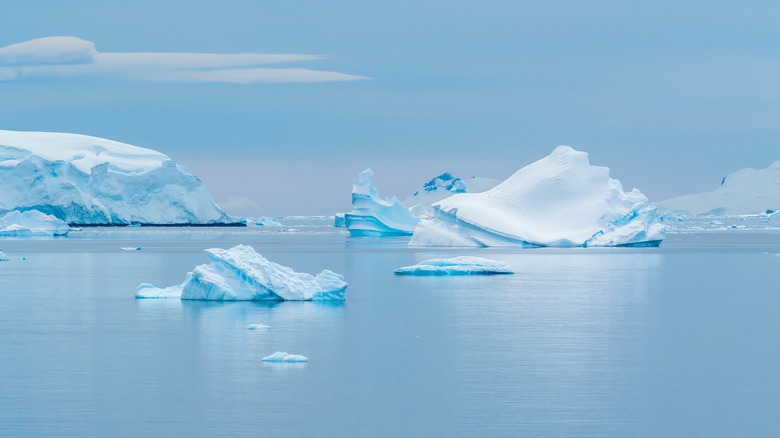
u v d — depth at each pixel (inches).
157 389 3902.6
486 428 3346.5
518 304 6894.7
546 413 3538.4
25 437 3248.0
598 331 5492.1
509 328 5605.3
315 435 3262.8
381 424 3388.3
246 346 4904.0
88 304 6865.2
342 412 3545.8
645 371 4284.0
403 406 3631.9
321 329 5502.0
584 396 3804.1
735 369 4340.6
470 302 7003.0
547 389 3912.4
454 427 3358.8
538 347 4904.0
